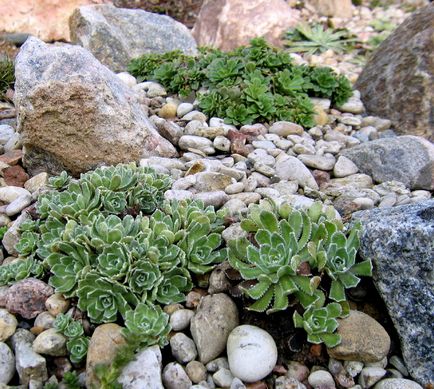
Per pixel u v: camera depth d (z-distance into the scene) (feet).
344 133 2.22
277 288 1.30
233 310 1.33
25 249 1.45
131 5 3.64
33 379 1.19
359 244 1.36
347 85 2.36
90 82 1.73
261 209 1.40
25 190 1.71
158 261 1.36
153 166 1.77
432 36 2.26
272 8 3.15
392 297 1.31
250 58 2.33
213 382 1.24
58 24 3.17
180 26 2.93
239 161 1.89
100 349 1.18
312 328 1.26
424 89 2.22
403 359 1.31
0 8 3.06
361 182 1.86
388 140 1.93
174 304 1.35
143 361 1.17
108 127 1.77
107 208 1.51
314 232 1.37
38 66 1.74
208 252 1.42
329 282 1.36
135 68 2.46
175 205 1.52
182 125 2.09
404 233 1.27
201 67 2.39
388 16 3.58
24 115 1.72
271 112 2.10
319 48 3.14
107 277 1.31
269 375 1.26
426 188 1.83
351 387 1.25
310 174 1.82
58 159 1.81
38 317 1.29
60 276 1.35
